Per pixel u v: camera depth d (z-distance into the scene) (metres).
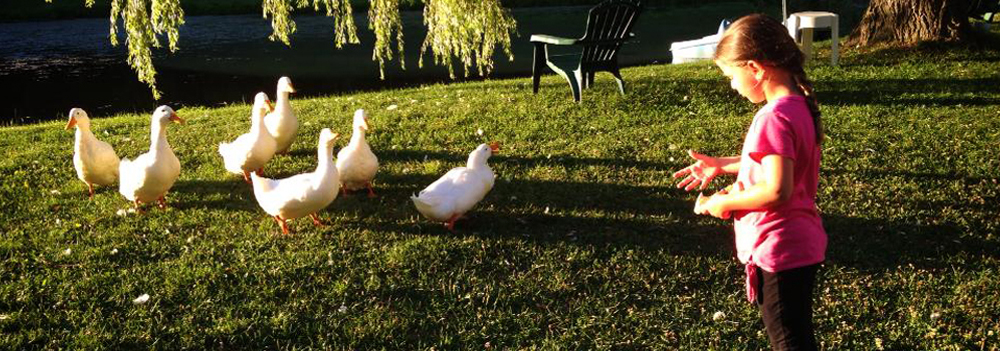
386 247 5.05
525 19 26.47
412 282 4.59
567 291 4.47
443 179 5.31
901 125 7.47
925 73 9.87
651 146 7.18
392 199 6.05
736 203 2.63
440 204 5.11
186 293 4.53
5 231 5.57
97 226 5.61
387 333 4.07
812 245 2.66
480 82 11.10
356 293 4.48
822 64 10.76
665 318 4.20
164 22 7.18
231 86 15.09
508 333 4.07
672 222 5.41
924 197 5.67
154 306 4.33
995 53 10.77
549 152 7.09
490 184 5.51
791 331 2.72
